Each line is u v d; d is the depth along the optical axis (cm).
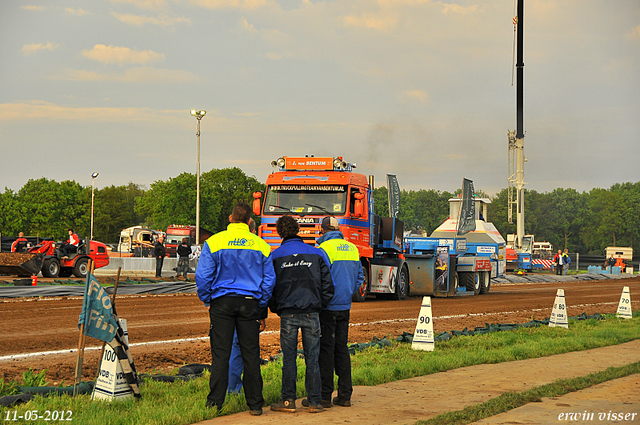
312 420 925
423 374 1331
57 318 2141
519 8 8175
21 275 4047
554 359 1552
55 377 1197
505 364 1468
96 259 4434
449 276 3712
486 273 4159
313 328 991
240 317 973
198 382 1138
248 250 980
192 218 14262
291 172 2883
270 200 2828
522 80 8200
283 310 997
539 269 9512
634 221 19312
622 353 1661
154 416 890
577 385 1188
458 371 1371
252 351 973
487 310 2805
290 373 991
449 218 5906
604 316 2594
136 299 3064
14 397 928
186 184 14312
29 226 15262
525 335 1948
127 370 980
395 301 3222
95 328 984
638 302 3528
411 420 928
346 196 2788
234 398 1023
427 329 1612
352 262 1067
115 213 18362
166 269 5456
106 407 932
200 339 1731
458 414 947
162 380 1137
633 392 1138
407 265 3509
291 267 998
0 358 1384
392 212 4409
